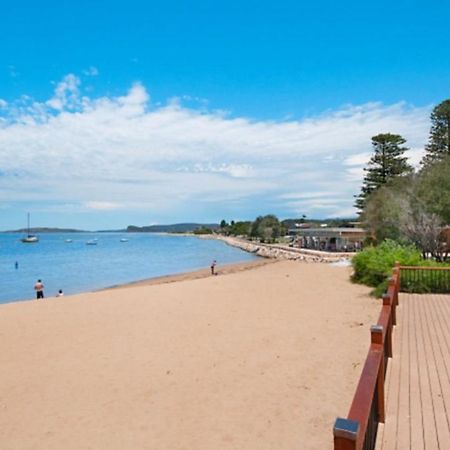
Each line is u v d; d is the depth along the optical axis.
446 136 41.69
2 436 6.09
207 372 8.37
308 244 62.66
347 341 10.14
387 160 50.12
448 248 26.23
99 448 5.67
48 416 6.70
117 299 18.52
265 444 5.57
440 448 4.27
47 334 12.26
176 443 5.70
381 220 32.81
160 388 7.64
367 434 3.21
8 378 8.51
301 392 7.16
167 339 11.09
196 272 38.22
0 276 38.41
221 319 13.41
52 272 41.78
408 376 6.27
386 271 17.12
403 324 9.48
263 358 9.09
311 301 16.17
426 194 23.92
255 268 35.56
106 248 97.06
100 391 7.64
